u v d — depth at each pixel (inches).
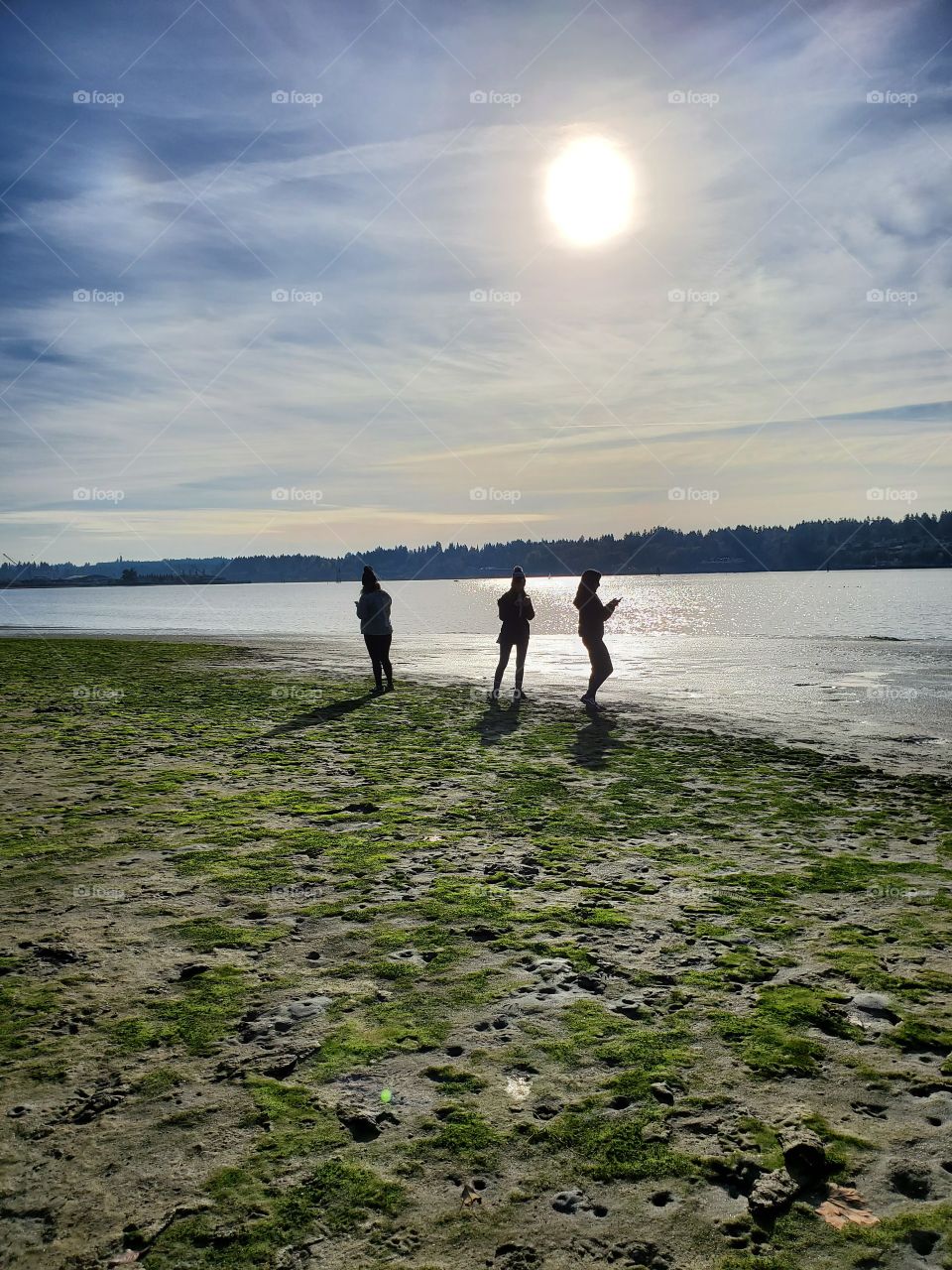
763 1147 117.3
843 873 240.4
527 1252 99.3
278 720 528.7
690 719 533.0
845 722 520.4
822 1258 98.3
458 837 274.4
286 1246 99.7
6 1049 143.6
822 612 3043.8
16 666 892.0
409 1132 121.0
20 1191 109.3
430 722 522.0
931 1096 129.9
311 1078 135.3
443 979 170.9
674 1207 106.3
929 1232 102.1
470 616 3243.1
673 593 5841.5
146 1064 139.3
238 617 3161.9
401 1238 101.2
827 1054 142.2
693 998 162.4
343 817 298.7
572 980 170.4
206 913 207.3
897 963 179.0
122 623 2620.6
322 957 181.8
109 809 307.7
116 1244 100.2
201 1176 112.1
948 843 271.0
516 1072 136.9
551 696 651.5
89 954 182.9
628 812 309.9
